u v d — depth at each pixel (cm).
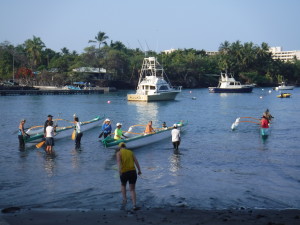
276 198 1132
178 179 1360
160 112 4462
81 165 1598
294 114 4175
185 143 2209
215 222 893
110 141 1875
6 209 1003
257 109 4934
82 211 988
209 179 1361
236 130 2794
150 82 6538
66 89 9212
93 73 11231
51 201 1102
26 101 6288
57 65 11231
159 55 13575
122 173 1012
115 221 898
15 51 11831
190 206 1048
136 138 2006
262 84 15062
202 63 14275
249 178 1376
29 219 917
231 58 14800
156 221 898
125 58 11350
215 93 9862
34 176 1404
